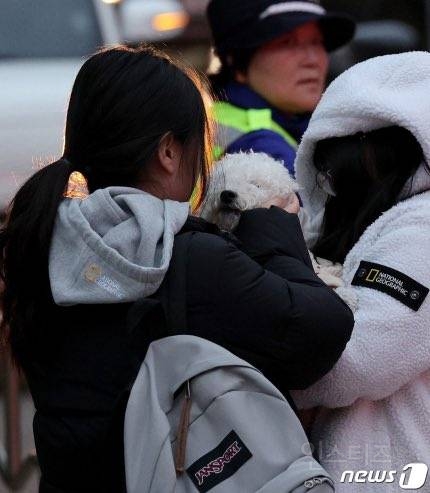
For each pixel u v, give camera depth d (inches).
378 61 221.1
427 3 683.4
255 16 354.3
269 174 224.1
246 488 168.7
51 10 547.5
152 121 186.5
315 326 180.1
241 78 360.5
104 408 182.5
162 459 168.1
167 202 185.5
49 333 188.9
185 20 681.6
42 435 189.0
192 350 174.7
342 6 697.6
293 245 192.4
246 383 174.2
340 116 220.1
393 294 201.2
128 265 175.0
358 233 219.5
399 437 206.2
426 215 207.9
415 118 211.0
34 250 185.8
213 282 180.1
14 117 489.7
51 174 186.9
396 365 199.0
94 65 190.1
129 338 182.2
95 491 185.0
